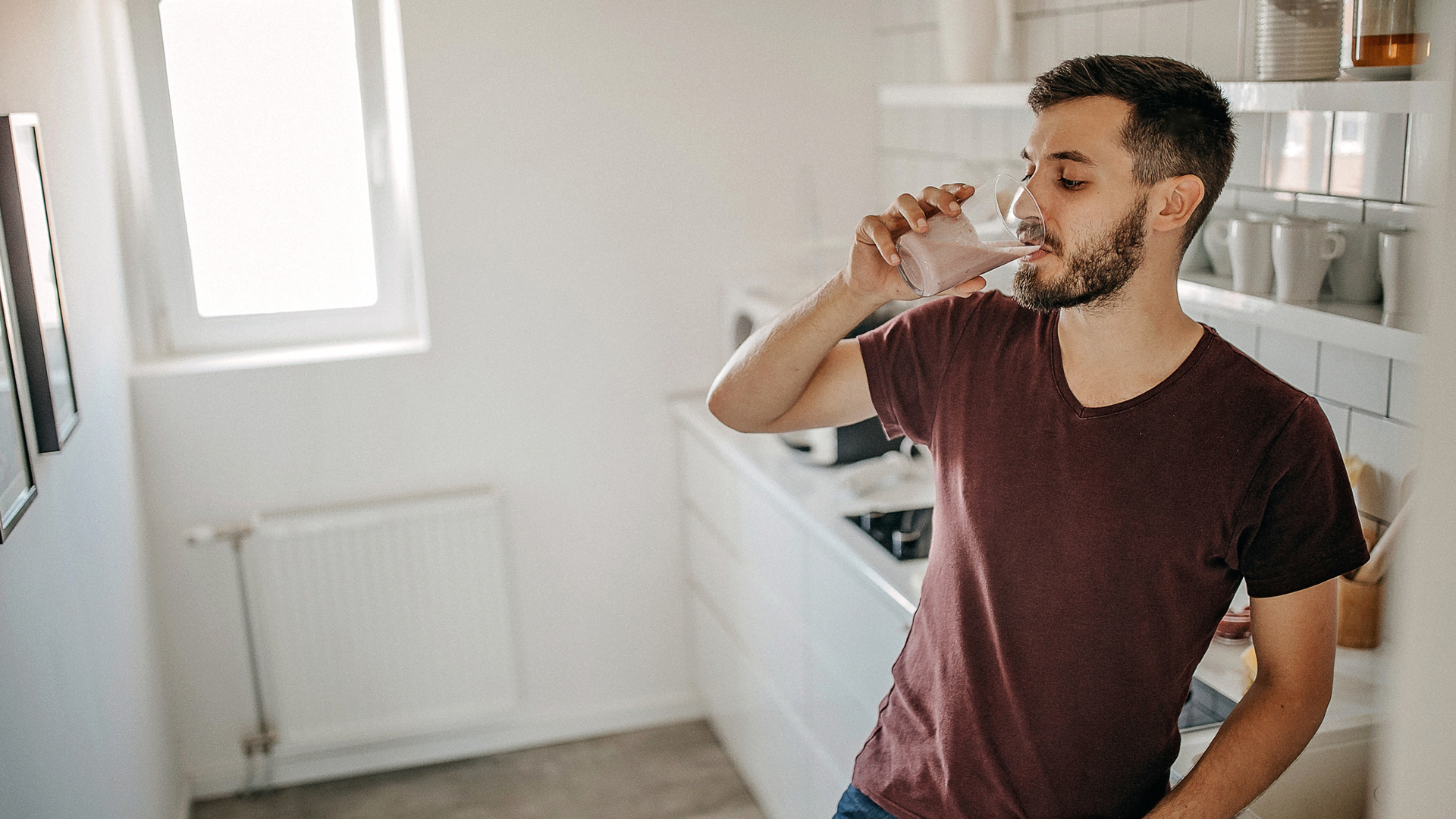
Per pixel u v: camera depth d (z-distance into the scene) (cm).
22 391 158
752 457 256
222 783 294
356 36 284
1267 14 151
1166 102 105
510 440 299
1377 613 154
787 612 240
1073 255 109
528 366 296
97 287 237
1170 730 121
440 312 288
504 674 302
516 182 287
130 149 275
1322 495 107
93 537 206
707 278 304
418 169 280
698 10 290
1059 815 121
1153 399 112
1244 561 112
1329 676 111
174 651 285
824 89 304
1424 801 40
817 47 301
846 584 205
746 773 286
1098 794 120
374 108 288
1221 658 163
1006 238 111
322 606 286
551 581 310
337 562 285
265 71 282
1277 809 137
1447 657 39
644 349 303
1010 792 121
